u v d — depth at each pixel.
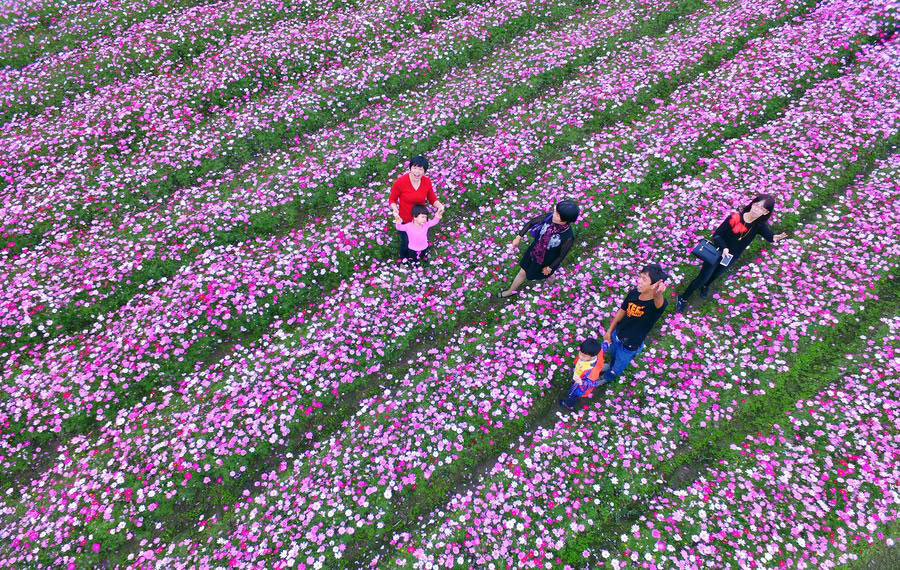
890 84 13.98
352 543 7.83
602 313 10.24
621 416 8.90
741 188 12.28
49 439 9.00
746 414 8.98
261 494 8.30
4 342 9.99
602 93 15.07
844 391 8.96
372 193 12.92
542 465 8.38
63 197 12.34
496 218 12.25
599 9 18.97
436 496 8.29
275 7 18.97
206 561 7.51
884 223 11.13
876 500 7.61
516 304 10.73
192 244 11.59
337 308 10.59
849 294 10.17
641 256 11.25
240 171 13.77
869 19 16.02
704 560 7.30
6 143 13.55
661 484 8.28
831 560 7.16
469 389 9.35
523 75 16.12
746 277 10.73
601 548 7.58
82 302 10.50
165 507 8.13
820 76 14.98
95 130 13.89
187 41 17.33
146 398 9.41
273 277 10.97
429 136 14.46
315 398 9.42
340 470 8.44
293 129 14.85
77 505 8.02
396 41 17.92
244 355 10.01
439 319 10.56
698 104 14.63
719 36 16.78
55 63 16.16
